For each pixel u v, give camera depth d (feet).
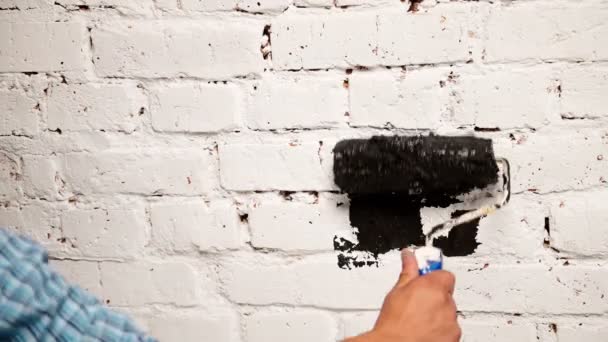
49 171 3.16
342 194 3.00
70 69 3.07
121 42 3.02
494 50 2.79
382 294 3.05
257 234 3.09
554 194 2.85
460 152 2.69
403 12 2.83
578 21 2.73
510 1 2.75
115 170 3.12
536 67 2.78
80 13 3.02
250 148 3.03
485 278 2.96
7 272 1.61
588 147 2.80
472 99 2.84
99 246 3.19
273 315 3.14
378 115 2.91
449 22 2.80
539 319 2.95
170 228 3.14
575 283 2.90
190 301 3.18
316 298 3.10
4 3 3.05
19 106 3.12
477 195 2.88
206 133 3.04
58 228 3.20
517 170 2.85
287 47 2.92
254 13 2.93
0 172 3.18
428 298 2.06
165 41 2.99
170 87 3.03
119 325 1.79
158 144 3.08
